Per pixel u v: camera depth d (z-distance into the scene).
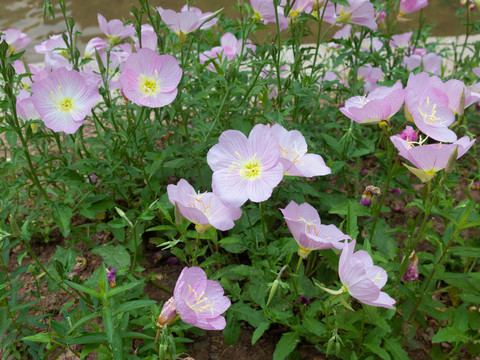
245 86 0.49
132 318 0.35
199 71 0.46
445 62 0.81
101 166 0.44
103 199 0.44
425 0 0.60
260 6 0.45
